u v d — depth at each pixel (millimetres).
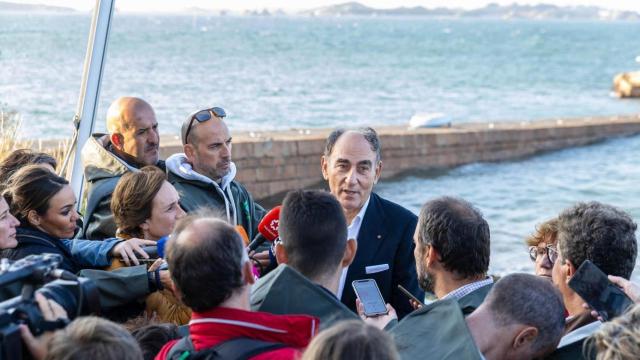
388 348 2168
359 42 120875
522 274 2852
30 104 23281
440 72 59844
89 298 2592
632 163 20266
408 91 43500
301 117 30516
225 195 4660
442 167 19625
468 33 193250
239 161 16391
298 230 2941
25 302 2479
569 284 2838
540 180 18406
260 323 2531
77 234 4500
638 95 42969
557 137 21688
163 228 3867
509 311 2738
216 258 2520
